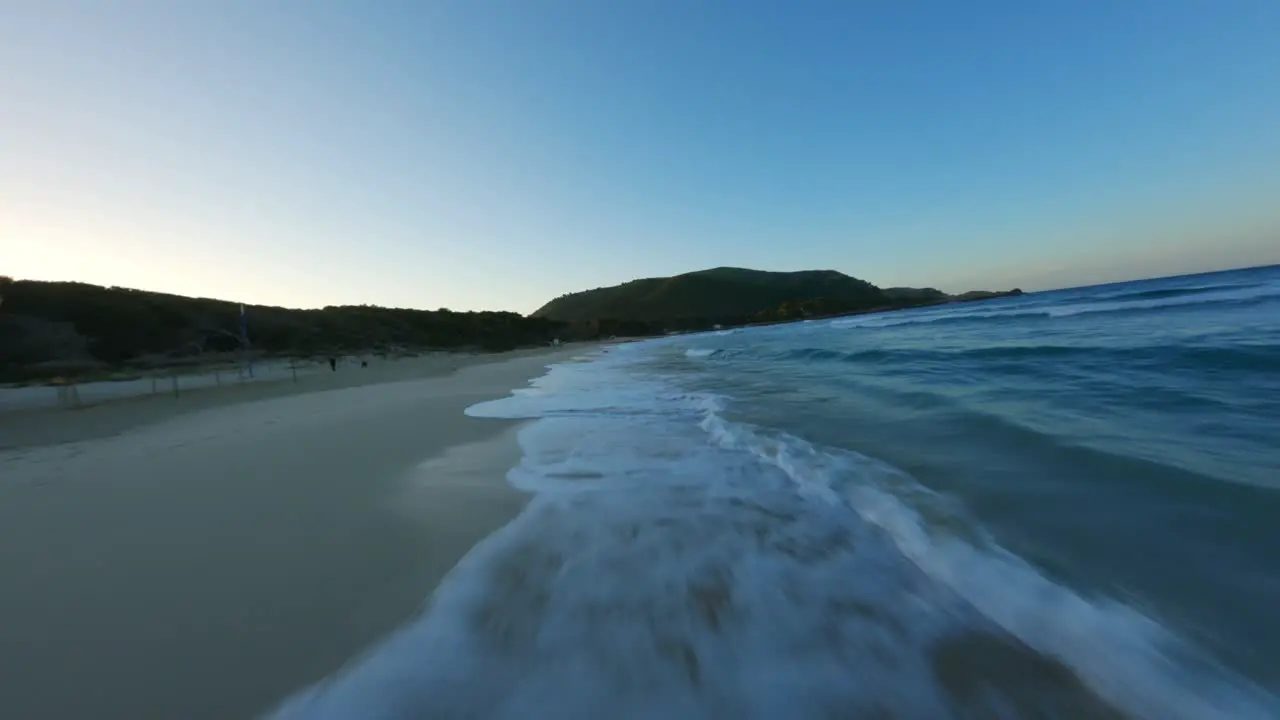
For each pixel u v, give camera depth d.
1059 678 2.40
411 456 6.61
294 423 9.55
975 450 5.80
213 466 6.38
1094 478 4.68
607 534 4.06
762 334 52.53
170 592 3.26
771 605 3.05
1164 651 2.53
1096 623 2.76
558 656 2.61
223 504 4.89
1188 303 28.36
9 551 3.93
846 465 5.59
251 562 3.66
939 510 4.29
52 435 9.10
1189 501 4.05
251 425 9.51
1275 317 17.23
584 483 5.36
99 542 4.06
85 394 16.33
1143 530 3.68
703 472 5.66
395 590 3.24
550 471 5.83
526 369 23.88
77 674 2.50
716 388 12.48
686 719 2.21
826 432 7.14
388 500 4.89
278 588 3.29
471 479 5.56
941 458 5.60
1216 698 2.24
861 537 3.94
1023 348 14.60
